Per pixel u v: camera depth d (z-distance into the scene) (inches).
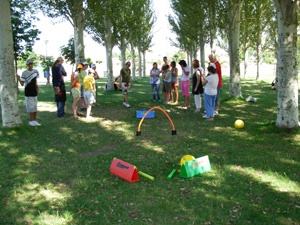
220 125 330.0
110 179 186.1
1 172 200.4
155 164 210.7
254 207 142.8
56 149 254.2
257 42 1155.3
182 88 457.4
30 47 729.6
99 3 540.4
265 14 872.3
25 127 313.0
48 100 599.8
